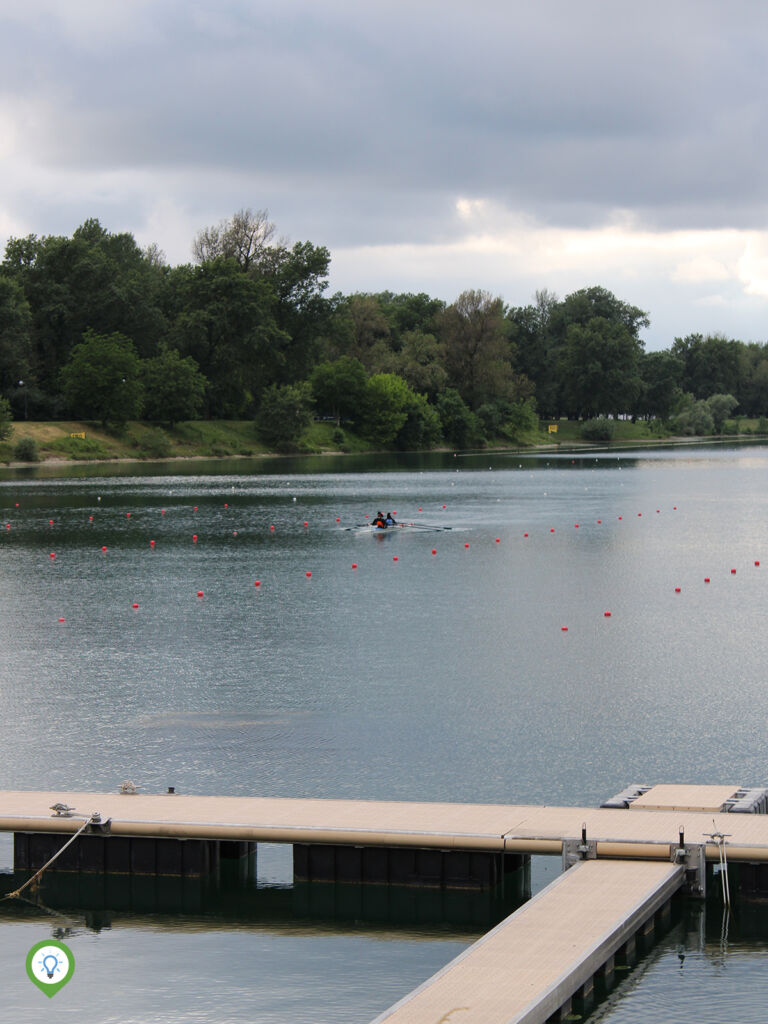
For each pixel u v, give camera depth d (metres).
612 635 42.31
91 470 155.62
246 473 152.12
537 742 28.77
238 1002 17.28
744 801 22.58
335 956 18.80
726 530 79.75
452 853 20.95
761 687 34.09
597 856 20.38
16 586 55.50
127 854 21.88
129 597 51.94
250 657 38.91
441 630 43.56
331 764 27.20
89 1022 16.80
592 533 78.56
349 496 114.00
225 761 27.50
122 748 28.66
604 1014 16.64
